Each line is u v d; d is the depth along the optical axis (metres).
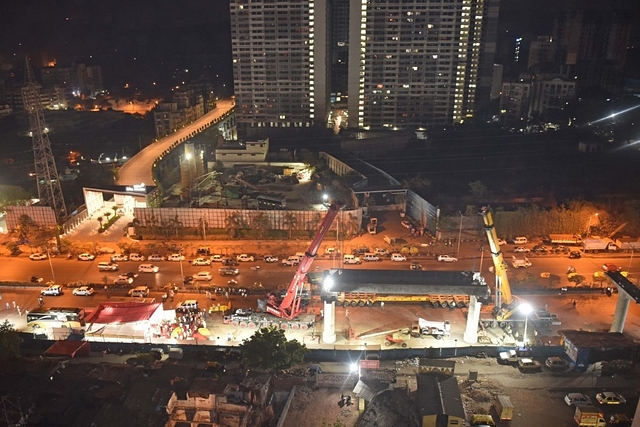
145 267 127.00
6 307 111.50
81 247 137.88
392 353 91.25
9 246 138.12
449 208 159.62
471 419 74.88
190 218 150.50
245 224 149.00
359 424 74.75
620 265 129.62
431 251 137.50
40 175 175.88
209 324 103.94
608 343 88.69
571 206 154.12
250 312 105.06
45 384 80.12
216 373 84.75
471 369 87.94
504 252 137.25
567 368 88.25
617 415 75.19
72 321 103.00
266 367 83.81
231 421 74.44
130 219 161.38
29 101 144.00
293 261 131.12
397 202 170.50
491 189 186.62
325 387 83.38
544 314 104.06
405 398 78.44
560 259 133.12
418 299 110.94
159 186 172.75
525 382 84.75
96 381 81.50
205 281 122.19
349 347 95.44
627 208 150.50
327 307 95.88
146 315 100.19
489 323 103.00
